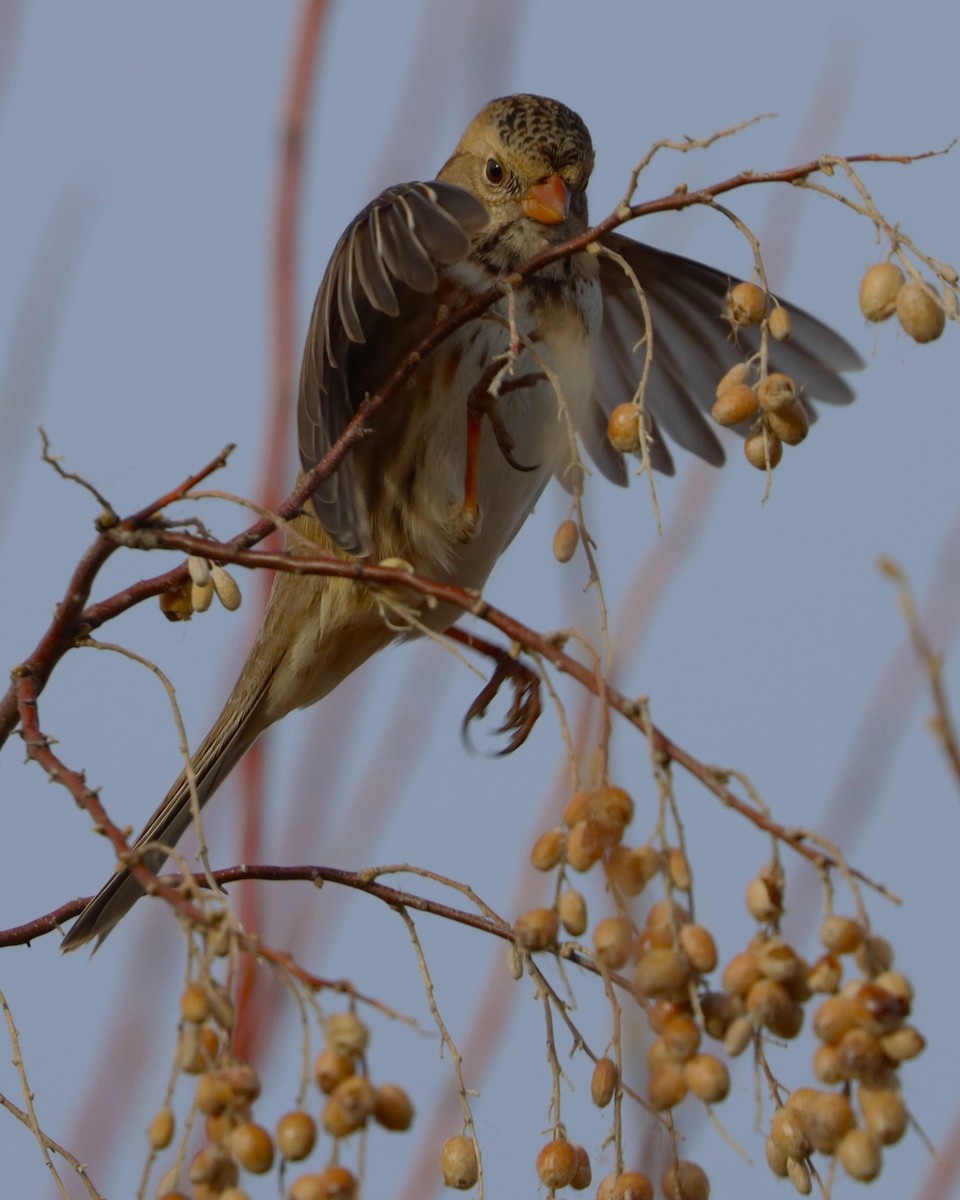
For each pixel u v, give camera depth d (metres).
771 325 4.98
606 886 4.12
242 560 4.80
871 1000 3.56
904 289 4.43
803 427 5.00
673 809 3.83
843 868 3.66
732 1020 3.73
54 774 4.34
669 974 3.66
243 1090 3.57
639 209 5.00
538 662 4.21
